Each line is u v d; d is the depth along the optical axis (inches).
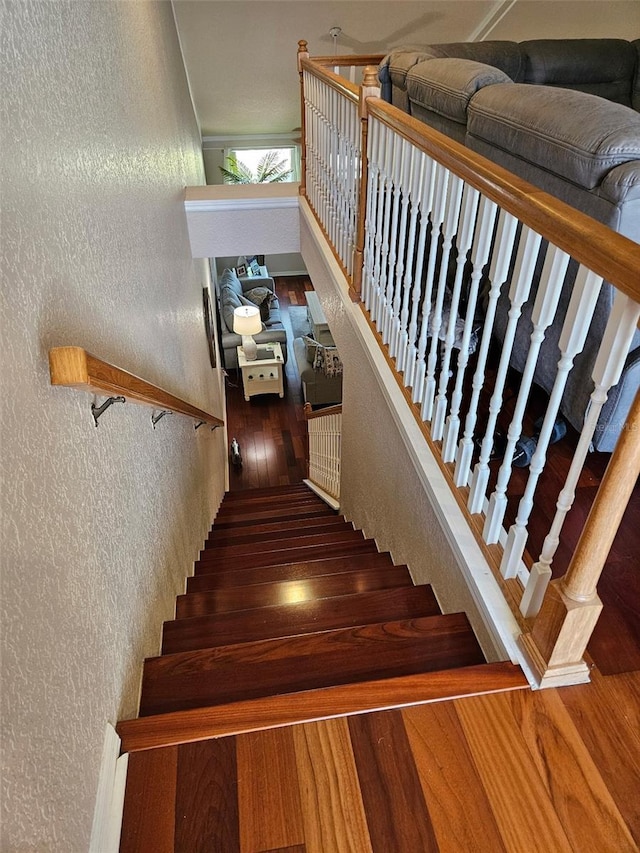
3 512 29.2
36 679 31.8
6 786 27.3
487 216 50.9
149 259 84.4
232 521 152.6
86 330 47.4
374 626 58.5
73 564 39.6
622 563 58.5
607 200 52.5
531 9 185.8
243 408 262.1
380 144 81.4
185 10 165.0
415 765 42.2
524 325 76.1
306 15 176.9
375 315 96.1
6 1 35.5
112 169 62.2
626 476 36.7
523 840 38.3
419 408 78.0
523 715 45.0
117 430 55.5
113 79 66.1
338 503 163.5
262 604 80.1
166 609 73.9
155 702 52.7
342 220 110.7
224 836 38.8
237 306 274.2
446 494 66.2
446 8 182.2
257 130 299.0
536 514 66.7
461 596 60.9
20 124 36.2
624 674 48.1
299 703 46.1
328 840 38.5
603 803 40.0
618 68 139.3
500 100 68.9
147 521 67.4
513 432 51.0
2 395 30.0
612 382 37.1
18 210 34.8
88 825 36.9
